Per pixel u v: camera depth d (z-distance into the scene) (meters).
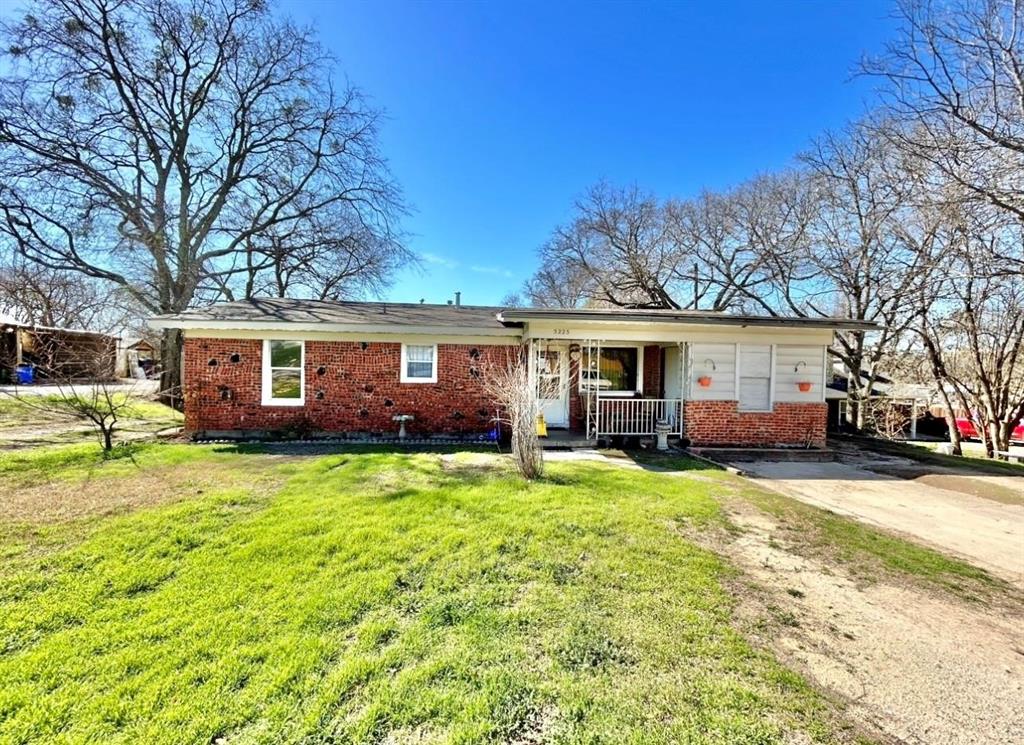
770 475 8.09
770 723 2.16
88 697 2.22
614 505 5.49
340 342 10.66
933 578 3.88
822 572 3.93
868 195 15.93
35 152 15.13
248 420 10.39
